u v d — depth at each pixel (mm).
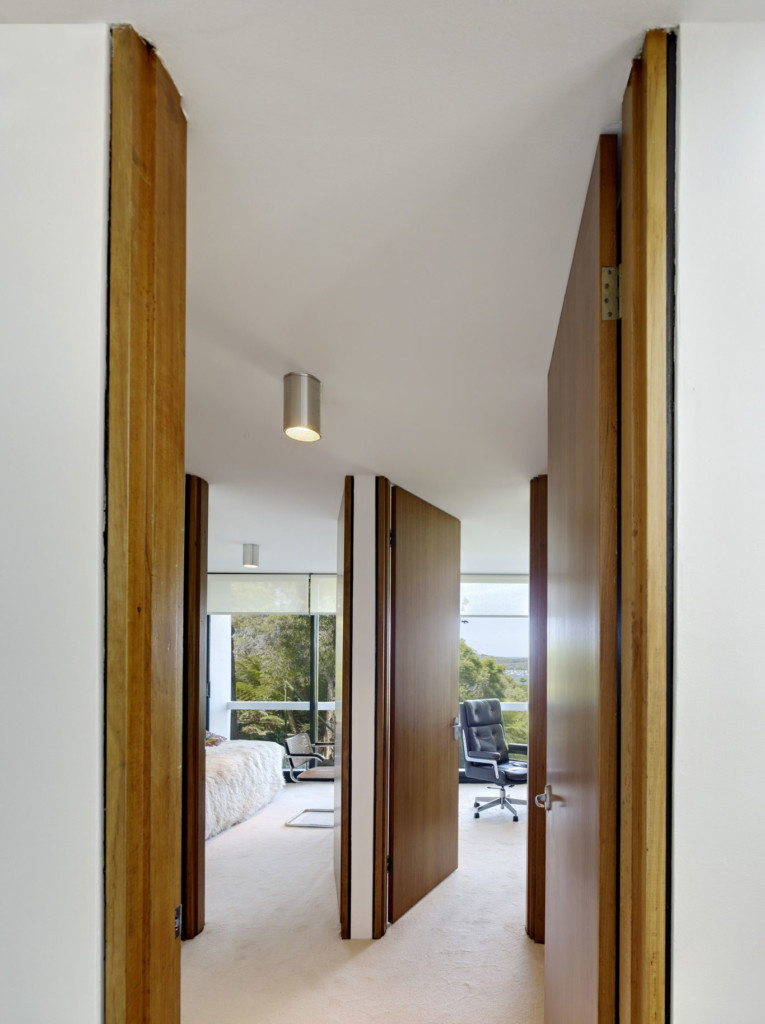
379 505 3693
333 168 1179
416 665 4074
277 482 3846
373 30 894
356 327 1809
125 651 879
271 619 8328
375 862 3529
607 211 1084
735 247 916
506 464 3365
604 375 1074
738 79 916
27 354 907
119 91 919
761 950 875
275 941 3449
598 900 1043
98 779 869
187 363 2059
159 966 916
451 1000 2875
